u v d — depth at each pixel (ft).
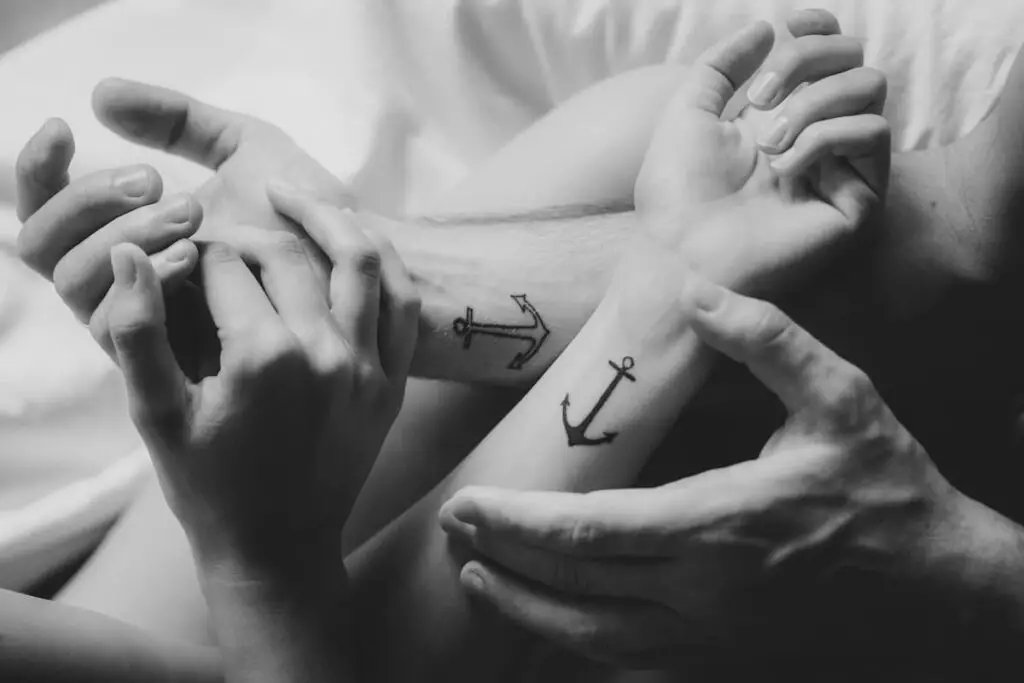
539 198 2.44
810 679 2.39
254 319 2.02
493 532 2.12
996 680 2.27
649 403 2.19
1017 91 2.29
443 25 2.97
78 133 2.84
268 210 2.25
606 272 2.37
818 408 2.12
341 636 2.16
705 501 2.09
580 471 2.19
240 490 2.04
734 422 2.38
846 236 2.25
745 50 2.36
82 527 2.53
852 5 2.98
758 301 2.11
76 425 2.65
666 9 3.03
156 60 2.98
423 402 2.44
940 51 2.94
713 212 2.25
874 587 2.18
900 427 2.18
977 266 2.36
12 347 2.66
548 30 3.02
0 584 2.47
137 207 2.10
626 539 2.08
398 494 2.43
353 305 2.09
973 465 2.52
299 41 2.99
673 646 2.17
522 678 2.28
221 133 2.33
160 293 1.96
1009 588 2.21
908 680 2.35
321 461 2.09
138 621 2.26
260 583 2.09
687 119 2.33
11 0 3.17
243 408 1.99
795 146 2.23
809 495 2.12
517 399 2.42
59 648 1.94
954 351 2.41
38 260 2.16
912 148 2.94
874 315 2.36
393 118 2.95
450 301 2.29
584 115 2.55
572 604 2.15
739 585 2.12
